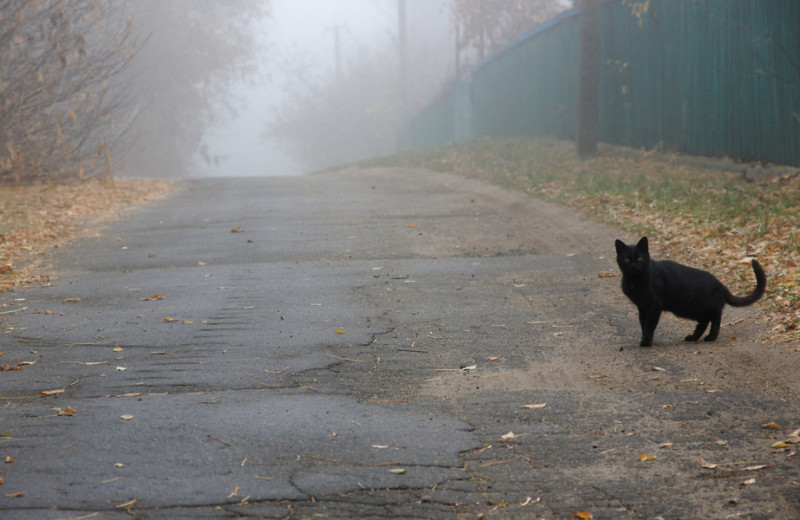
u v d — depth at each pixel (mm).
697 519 4789
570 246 14828
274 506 5043
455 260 14203
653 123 25156
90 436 6246
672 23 23562
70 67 27047
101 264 14508
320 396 7320
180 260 14789
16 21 25219
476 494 5223
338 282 12609
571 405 6898
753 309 9383
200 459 5773
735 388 7000
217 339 9430
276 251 15445
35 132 25953
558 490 5262
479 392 7383
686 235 13688
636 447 5910
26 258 15000
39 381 7863
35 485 5328
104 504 5051
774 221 13359
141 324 10180
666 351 8359
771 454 5621
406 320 10234
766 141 19328
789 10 18062
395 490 5285
